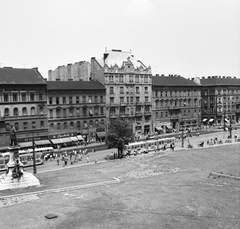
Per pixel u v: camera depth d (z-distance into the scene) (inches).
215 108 6889.8
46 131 4439.0
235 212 1670.8
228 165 3024.1
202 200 1866.4
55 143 4389.8
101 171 2778.1
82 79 5590.6
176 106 6107.3
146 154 3676.2
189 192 2034.9
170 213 1663.4
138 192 2046.0
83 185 2253.9
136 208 1742.1
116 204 1812.3
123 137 3499.0
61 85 4638.3
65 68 6018.7
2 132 4052.7
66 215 1662.2
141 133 5556.1
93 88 4896.7
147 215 1640.0
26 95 4254.4
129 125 3612.2
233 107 7214.6
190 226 1501.0
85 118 4827.8
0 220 1622.8
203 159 3294.8
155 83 5802.2
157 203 1818.4
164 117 5930.1
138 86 5492.1
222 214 1643.7
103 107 5034.5
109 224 1535.4
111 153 3831.2
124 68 5285.4
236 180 2362.2
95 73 5260.8
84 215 1654.8
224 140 4717.0
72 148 4382.4
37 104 4347.9
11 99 4136.3
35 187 2250.2
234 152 3678.6
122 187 2185.0
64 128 4626.0
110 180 2422.5
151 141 4165.8
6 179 2249.0
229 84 7071.9
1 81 4052.7
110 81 5118.1
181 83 6235.2
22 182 2251.5
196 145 4328.3
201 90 7121.1
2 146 4020.7
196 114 6471.5
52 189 2156.7
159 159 3299.7
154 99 5748.0
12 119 4136.3
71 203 1846.7
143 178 2477.9
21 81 4202.8
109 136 3496.6
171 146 4020.7
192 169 2822.3
